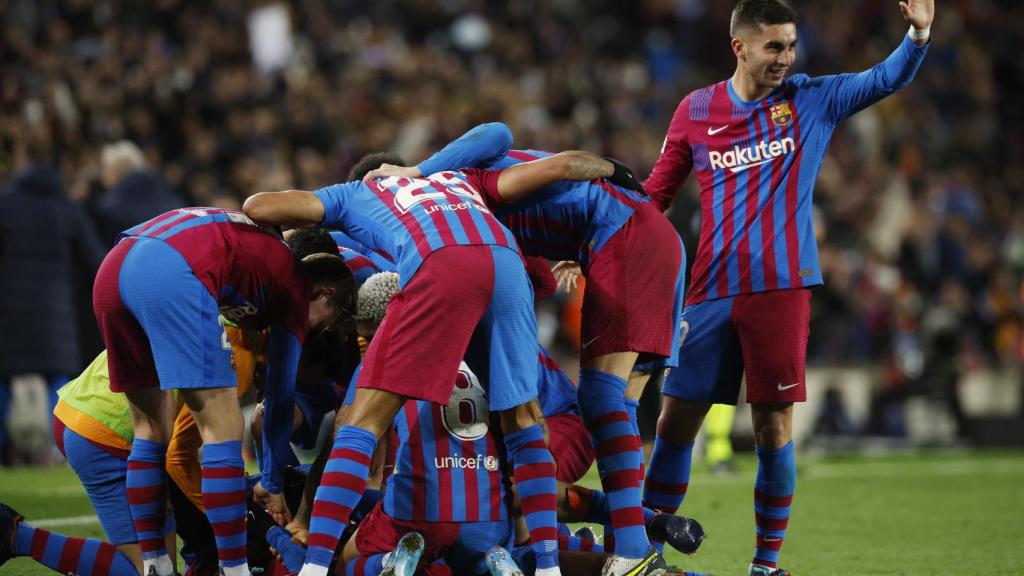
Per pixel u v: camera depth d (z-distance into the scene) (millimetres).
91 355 34750
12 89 37188
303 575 14617
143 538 15820
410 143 50500
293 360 16188
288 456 16531
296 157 45031
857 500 29562
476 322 15273
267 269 15828
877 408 47156
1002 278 56094
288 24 54531
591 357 16516
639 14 69625
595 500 17219
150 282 15188
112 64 43500
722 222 17641
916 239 54969
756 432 17703
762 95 17719
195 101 44281
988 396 51531
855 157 63625
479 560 15805
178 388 15242
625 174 16984
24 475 30016
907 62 17109
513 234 17250
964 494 31297
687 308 18062
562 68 61969
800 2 71375
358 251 18375
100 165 37562
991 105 71875
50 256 32438
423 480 15508
